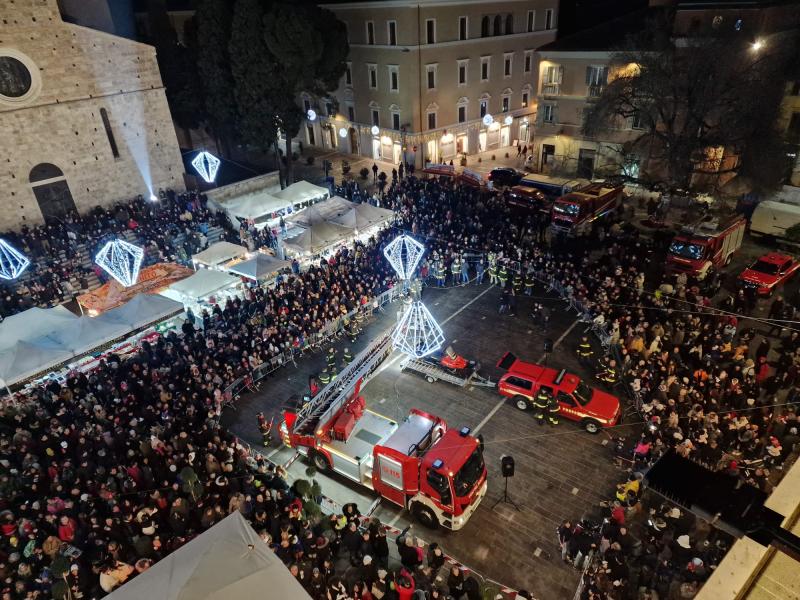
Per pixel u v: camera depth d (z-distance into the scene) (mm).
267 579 10273
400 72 43125
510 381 19234
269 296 24719
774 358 20812
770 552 3725
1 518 14078
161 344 22016
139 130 35656
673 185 31625
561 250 27906
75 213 34031
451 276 28203
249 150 54562
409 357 21828
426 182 39344
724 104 29078
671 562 12844
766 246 30109
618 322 20922
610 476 16297
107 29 41500
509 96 50312
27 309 25328
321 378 20359
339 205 32688
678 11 35062
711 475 7273
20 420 18203
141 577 10555
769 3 32531
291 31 36000
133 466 15609
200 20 39000
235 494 14477
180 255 31812
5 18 29203
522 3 47125
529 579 13492
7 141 30672
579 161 41562
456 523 14297
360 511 15664
